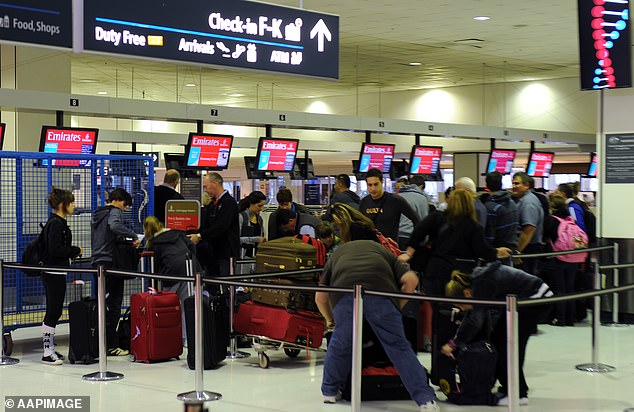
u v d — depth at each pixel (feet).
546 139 65.57
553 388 21.61
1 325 25.50
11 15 17.10
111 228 26.45
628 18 25.70
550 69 66.39
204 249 28.43
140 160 31.07
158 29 18.90
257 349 24.50
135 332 25.53
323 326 24.80
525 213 30.07
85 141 37.83
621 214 31.48
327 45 21.75
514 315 16.96
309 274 25.00
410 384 18.90
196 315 20.79
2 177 29.63
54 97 37.47
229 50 19.97
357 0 40.83
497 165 64.69
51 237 25.35
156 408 19.42
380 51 57.72
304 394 20.85
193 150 44.86
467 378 19.57
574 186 38.99
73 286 29.84
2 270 25.53
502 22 47.01
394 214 26.20
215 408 19.44
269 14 20.62
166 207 27.96
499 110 74.95
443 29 49.19
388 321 18.95
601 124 31.60
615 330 30.96
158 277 22.02
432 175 60.03
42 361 25.48
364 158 55.21
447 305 20.42
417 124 57.00
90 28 18.02
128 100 40.52
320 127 50.98
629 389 21.48
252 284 20.07
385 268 19.38
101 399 20.36
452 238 21.58
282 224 30.17
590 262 32.45
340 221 20.35
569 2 41.78
